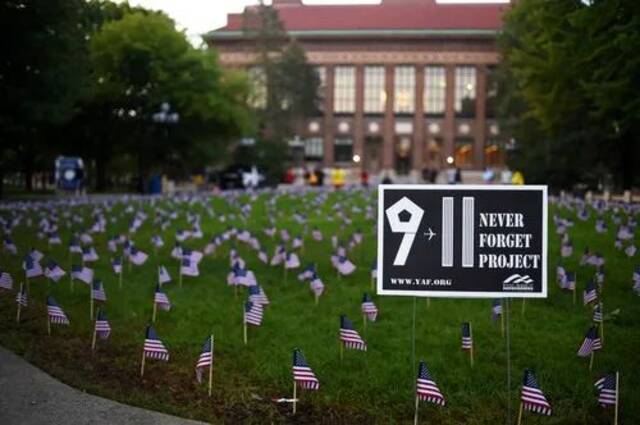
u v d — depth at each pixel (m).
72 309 10.05
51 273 10.49
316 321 9.67
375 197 32.53
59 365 7.62
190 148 50.41
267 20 73.25
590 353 7.68
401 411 6.66
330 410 6.66
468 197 6.10
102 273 12.80
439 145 83.69
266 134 70.19
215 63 50.06
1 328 8.95
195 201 30.00
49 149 48.62
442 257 6.13
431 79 83.81
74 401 6.60
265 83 70.88
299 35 84.00
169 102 46.25
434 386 6.06
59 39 27.56
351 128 84.44
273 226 19.00
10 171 53.22
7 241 13.45
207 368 7.61
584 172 43.62
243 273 10.70
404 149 84.81
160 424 6.12
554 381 7.36
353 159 84.31
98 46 45.22
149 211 25.08
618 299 11.05
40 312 9.81
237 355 8.16
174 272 13.06
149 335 7.30
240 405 6.73
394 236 6.16
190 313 9.95
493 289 6.11
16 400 6.58
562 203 27.80
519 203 6.08
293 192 38.09
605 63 20.88
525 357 8.11
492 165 82.38
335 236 16.95
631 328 9.49
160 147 49.09
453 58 82.75
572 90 26.72
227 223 21.33
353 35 83.44
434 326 9.36
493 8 86.00
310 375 6.48
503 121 55.66
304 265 13.93
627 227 15.84
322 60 84.56
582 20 19.28
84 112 46.69
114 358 8.03
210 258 14.66
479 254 6.11
